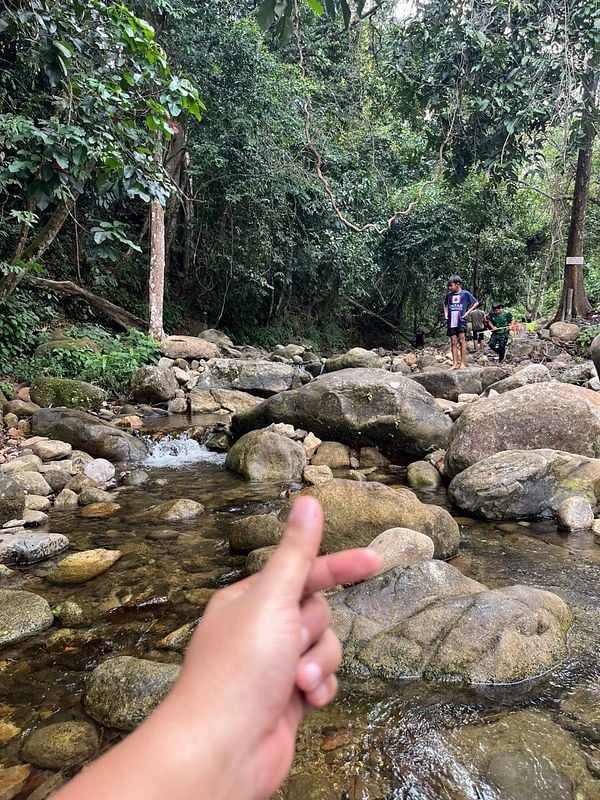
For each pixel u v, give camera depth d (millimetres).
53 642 3074
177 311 16703
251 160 14258
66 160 5094
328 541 4078
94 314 14117
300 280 19531
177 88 5191
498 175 13508
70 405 9008
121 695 2484
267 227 15477
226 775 564
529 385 6273
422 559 3541
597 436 5758
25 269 8609
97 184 5527
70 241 14320
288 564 690
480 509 4957
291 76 14461
